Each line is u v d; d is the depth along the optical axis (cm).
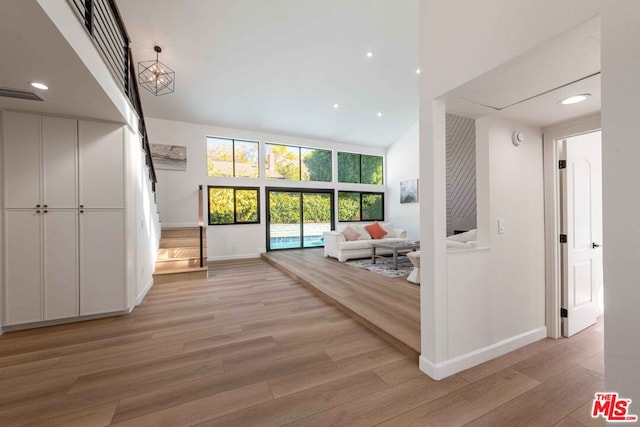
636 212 92
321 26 402
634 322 94
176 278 438
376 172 865
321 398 161
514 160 226
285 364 198
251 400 159
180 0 351
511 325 219
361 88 556
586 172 259
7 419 145
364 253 593
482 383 174
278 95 563
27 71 196
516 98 181
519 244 226
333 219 788
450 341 186
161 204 602
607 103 98
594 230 267
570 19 111
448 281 186
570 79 156
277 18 384
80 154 284
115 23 294
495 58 140
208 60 452
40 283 268
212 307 321
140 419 145
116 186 299
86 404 156
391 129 755
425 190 186
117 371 190
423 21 186
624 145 94
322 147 775
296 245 748
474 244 224
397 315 272
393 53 462
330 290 360
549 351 215
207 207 641
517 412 148
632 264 94
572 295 243
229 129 666
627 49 93
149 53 427
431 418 144
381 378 180
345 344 228
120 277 299
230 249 660
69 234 279
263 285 420
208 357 208
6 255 258
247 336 244
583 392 164
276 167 726
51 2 147
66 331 258
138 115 345
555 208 239
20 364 200
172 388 171
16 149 262
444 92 171
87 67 194
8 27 149
